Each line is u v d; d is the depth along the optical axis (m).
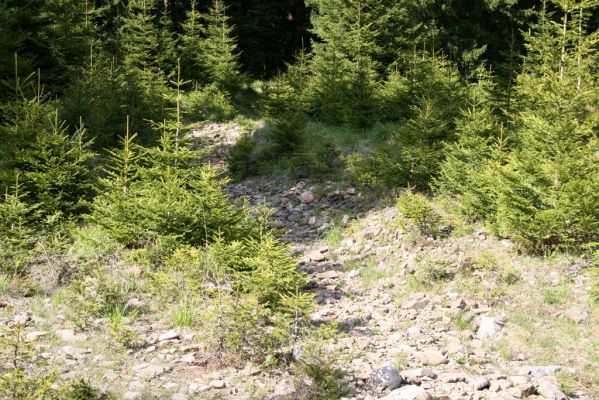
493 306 8.00
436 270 9.23
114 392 5.06
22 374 4.71
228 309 6.71
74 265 8.74
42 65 19.73
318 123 18.92
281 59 34.59
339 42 21.75
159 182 10.08
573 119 9.63
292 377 5.72
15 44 17.16
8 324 6.60
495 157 11.24
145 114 16.72
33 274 8.41
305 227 13.10
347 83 19.11
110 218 9.75
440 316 7.85
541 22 16.55
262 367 5.90
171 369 5.78
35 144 10.37
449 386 5.54
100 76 17.31
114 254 9.20
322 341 6.53
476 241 10.30
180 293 7.91
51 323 6.80
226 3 31.81
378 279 9.73
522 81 12.86
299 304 6.92
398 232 11.41
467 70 22.31
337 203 13.95
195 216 9.50
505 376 5.82
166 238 9.14
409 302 8.44
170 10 30.95
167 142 10.77
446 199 12.27
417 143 13.31
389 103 18.25
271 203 14.76
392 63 21.58
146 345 6.37
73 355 5.88
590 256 8.57
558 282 8.23
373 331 7.39
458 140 13.34
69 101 15.91
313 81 21.75
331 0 25.41
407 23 23.05
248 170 17.36
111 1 30.23
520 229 9.09
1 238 8.77
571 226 8.75
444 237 10.77
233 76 25.72
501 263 9.16
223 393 5.27
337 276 9.99
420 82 17.36
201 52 26.92
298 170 16.44
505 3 22.48
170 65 26.00
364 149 16.06
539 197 9.05
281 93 18.58
